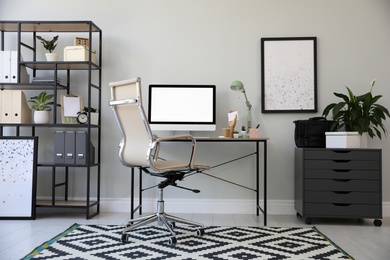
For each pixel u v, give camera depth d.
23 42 4.09
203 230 2.96
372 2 3.96
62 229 3.14
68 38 4.10
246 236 2.94
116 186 4.02
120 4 4.08
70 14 4.08
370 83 3.94
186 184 3.99
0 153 3.60
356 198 3.43
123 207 4.00
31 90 4.07
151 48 4.05
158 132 4.01
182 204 3.98
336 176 3.45
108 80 4.05
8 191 3.56
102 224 3.33
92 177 4.02
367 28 3.96
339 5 3.98
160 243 2.70
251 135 3.61
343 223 3.52
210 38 4.04
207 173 3.99
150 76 4.04
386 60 3.94
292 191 3.95
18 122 3.62
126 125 2.85
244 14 4.03
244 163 3.99
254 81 4.00
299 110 3.94
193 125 3.72
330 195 3.45
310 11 3.99
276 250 2.55
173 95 3.76
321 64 3.98
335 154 3.46
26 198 3.55
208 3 4.05
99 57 4.01
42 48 4.09
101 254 2.41
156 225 3.29
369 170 3.44
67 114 3.84
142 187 4.01
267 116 3.98
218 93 4.01
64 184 3.90
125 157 2.89
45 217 3.65
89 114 3.61
